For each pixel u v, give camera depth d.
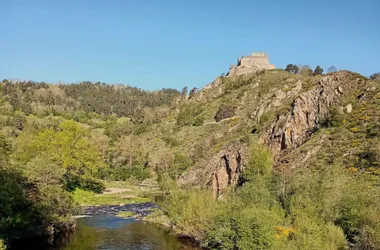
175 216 55.84
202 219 47.91
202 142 133.25
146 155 145.62
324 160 65.81
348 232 39.50
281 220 42.00
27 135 110.81
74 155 91.69
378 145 62.53
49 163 53.94
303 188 49.28
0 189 40.72
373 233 33.94
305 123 83.12
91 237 49.88
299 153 72.06
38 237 45.72
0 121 190.00
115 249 44.53
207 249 44.31
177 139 155.88
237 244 38.94
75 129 95.88
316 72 182.38
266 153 68.00
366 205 41.09
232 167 81.88
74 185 93.25
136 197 89.88
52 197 49.47
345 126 74.88
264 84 178.75
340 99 85.25
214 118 170.75
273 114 106.62
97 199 84.62
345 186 49.31
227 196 56.47
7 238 41.00
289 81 158.00
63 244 45.38
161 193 96.69
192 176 102.25
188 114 189.00
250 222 38.72
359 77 89.88
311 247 33.06
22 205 44.72
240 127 128.38
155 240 48.97
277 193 51.34
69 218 52.88
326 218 41.75
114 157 145.25
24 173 48.22
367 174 56.28
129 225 58.25
